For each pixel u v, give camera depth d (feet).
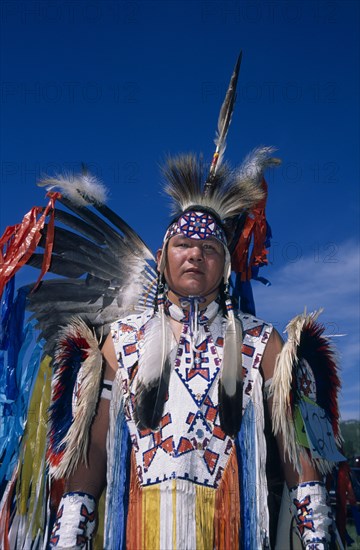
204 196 8.21
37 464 8.35
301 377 7.42
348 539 7.65
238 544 6.70
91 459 7.22
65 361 7.67
